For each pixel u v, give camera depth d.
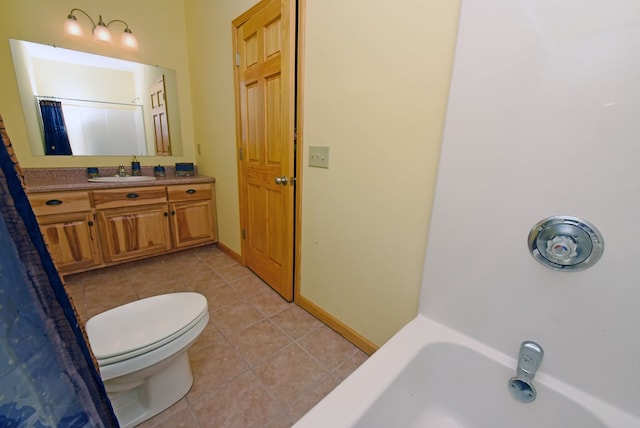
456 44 0.89
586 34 0.67
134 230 2.37
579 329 0.78
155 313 1.12
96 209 2.14
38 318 0.38
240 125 2.22
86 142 2.40
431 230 1.05
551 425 0.84
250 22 1.88
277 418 1.15
